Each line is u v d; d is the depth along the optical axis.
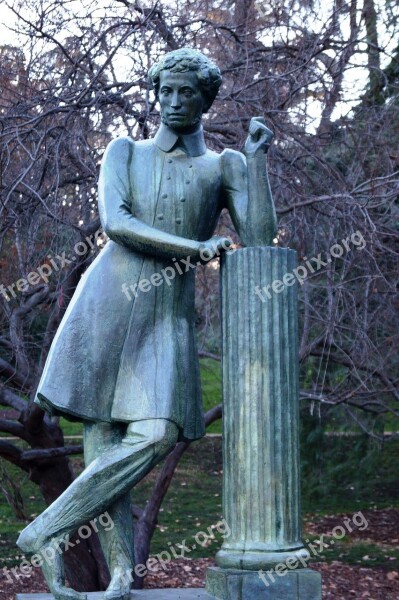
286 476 3.78
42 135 6.82
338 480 14.78
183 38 7.59
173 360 3.87
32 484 16.28
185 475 17.38
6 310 7.50
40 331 8.83
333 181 8.17
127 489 3.77
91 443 3.92
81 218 7.58
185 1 9.41
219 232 8.47
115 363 3.89
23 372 8.24
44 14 7.28
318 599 3.67
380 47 8.81
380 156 8.29
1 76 7.43
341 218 7.96
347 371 9.57
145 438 3.75
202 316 9.02
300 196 7.70
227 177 4.08
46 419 8.96
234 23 8.45
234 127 7.88
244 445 3.78
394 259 8.59
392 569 12.05
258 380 3.80
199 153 4.09
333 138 8.58
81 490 3.71
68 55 7.20
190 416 3.93
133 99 7.58
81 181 7.52
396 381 9.02
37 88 7.61
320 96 8.45
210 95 4.08
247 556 3.69
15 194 7.30
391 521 14.40
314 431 13.43
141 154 4.06
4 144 6.91
